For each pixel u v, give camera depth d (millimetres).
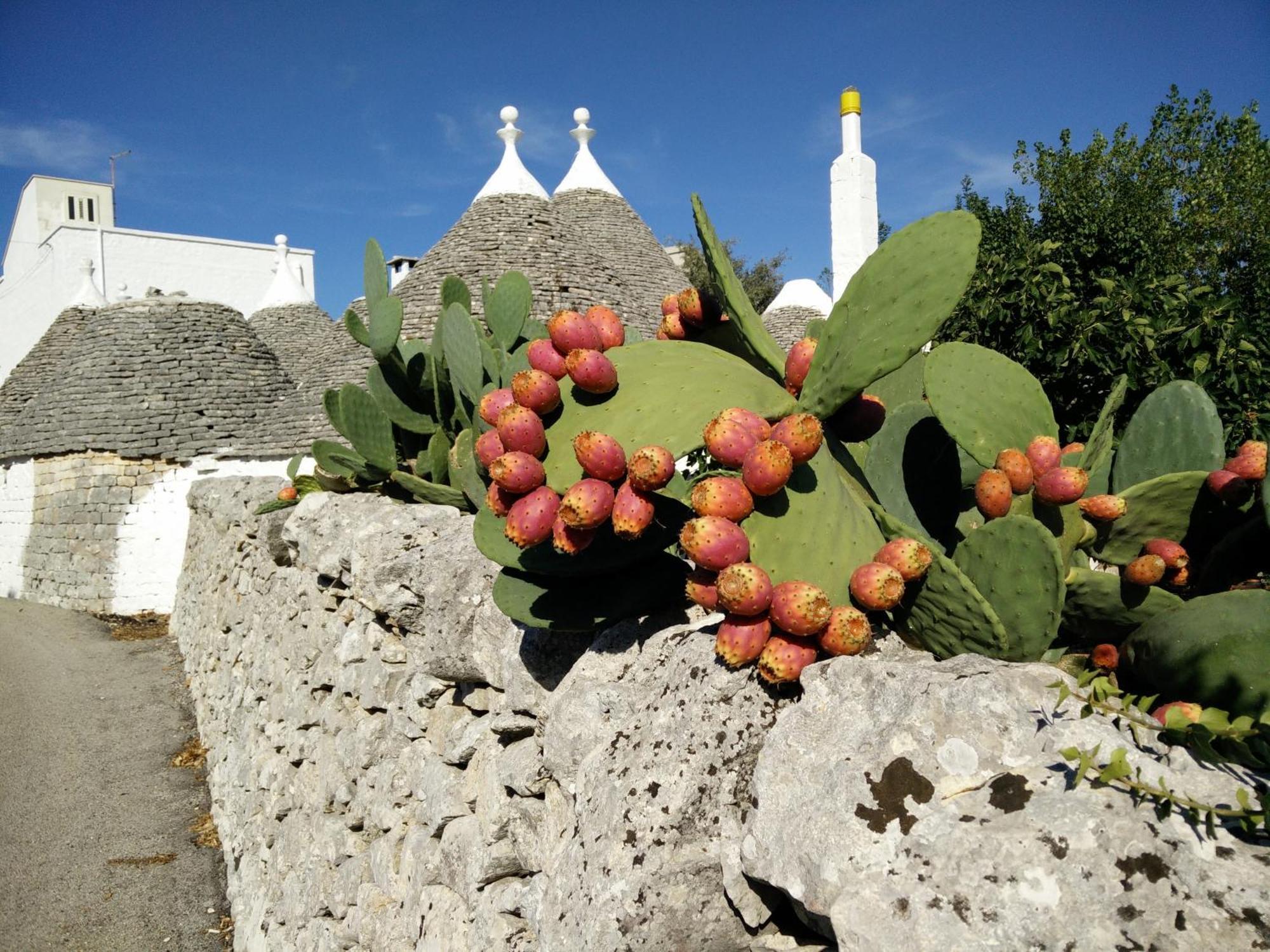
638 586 1396
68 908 3377
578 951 1043
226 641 4746
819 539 1104
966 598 1035
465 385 2441
